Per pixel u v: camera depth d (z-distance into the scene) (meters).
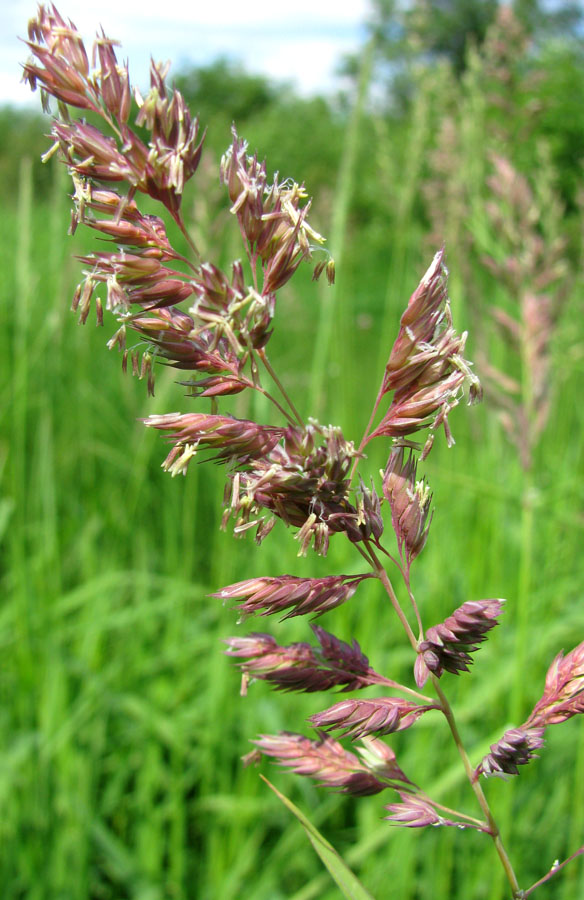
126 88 0.78
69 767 2.62
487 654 3.04
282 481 0.83
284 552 3.29
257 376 0.84
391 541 3.14
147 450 3.51
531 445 2.50
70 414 3.86
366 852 2.23
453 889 2.60
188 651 3.10
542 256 2.68
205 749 2.80
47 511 3.07
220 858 2.52
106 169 0.78
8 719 2.73
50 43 0.78
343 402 3.15
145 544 3.67
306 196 0.84
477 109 3.25
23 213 3.20
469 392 0.88
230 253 2.76
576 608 3.17
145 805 2.69
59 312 3.35
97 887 2.62
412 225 4.02
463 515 3.46
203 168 2.64
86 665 2.81
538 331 2.56
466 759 0.92
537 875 2.50
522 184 2.79
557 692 0.93
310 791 2.73
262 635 0.92
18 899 2.44
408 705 0.91
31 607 2.81
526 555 2.37
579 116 6.48
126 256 0.79
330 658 0.90
